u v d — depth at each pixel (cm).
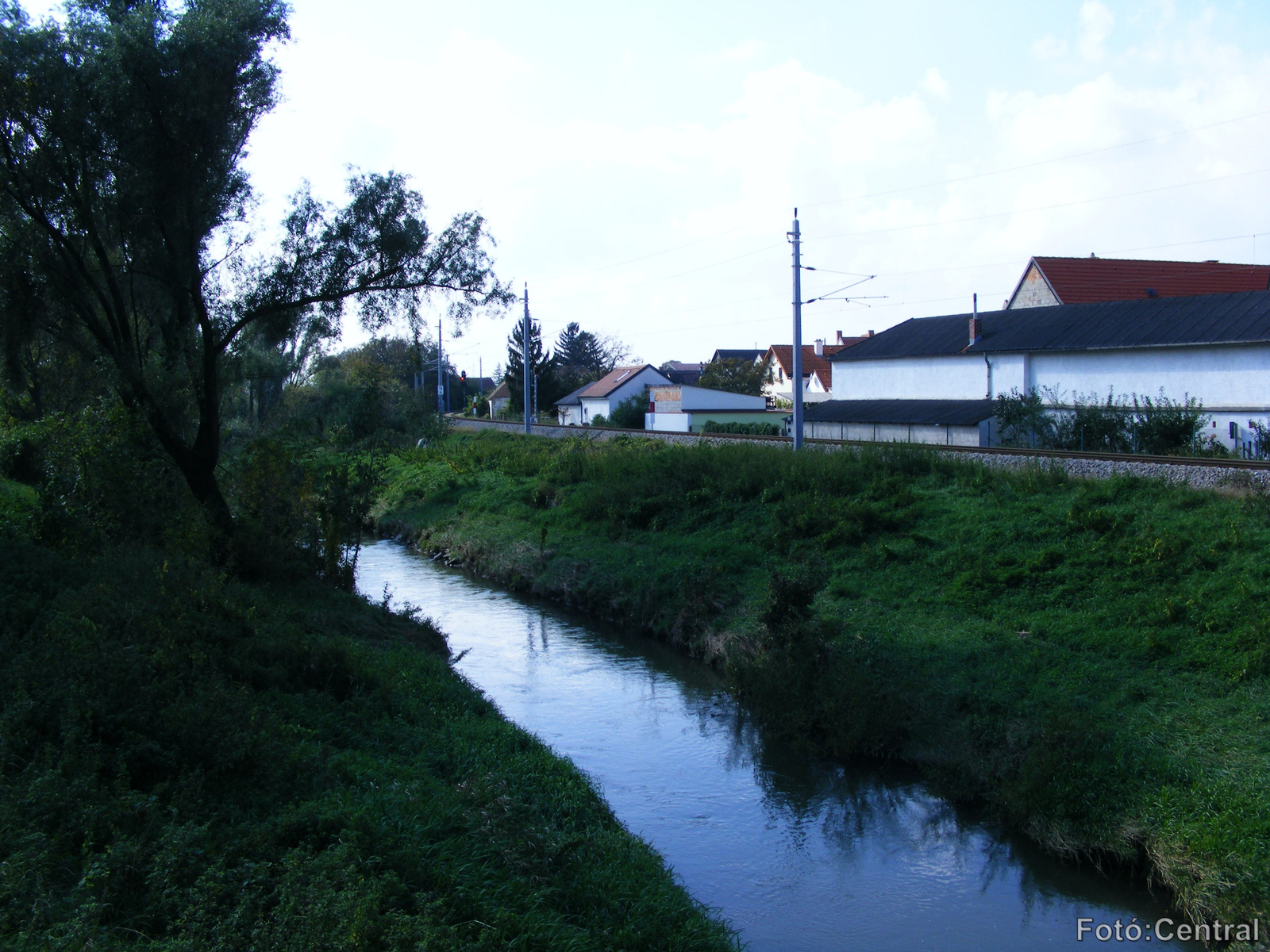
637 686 1670
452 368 9094
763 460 2669
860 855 1080
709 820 1166
